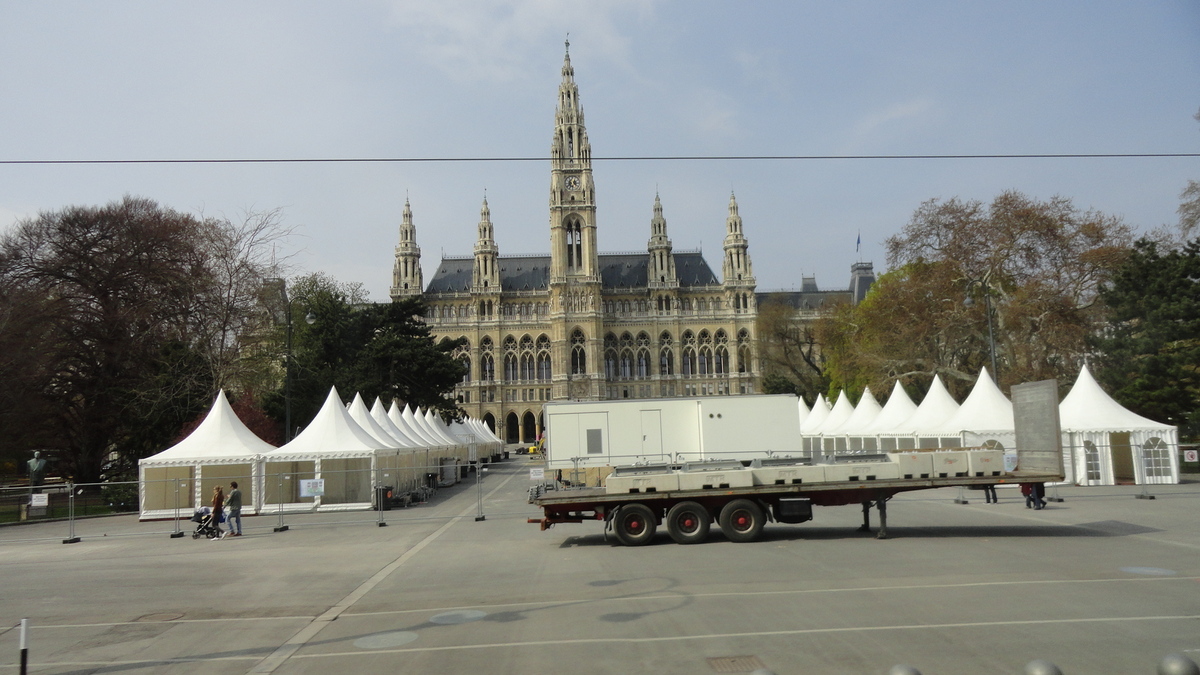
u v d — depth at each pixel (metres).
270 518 38.91
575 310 171.38
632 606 15.52
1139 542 21.81
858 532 25.67
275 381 69.94
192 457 40.84
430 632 14.20
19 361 54.28
